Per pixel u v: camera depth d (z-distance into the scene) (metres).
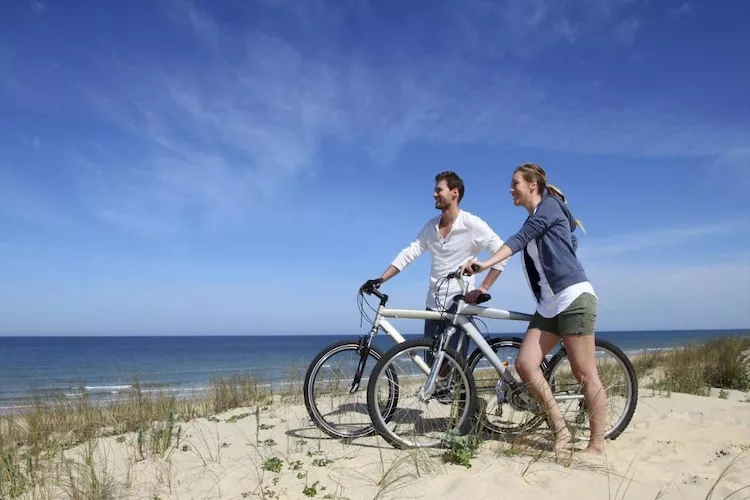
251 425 4.45
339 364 3.96
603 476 2.83
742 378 7.41
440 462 3.13
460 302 3.69
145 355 52.00
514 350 3.94
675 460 3.18
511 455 3.24
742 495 2.52
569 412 3.56
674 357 10.50
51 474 3.19
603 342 3.82
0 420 4.98
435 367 3.54
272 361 37.53
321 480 2.91
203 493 2.79
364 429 3.86
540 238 3.38
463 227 4.16
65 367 33.16
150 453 3.64
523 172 3.56
